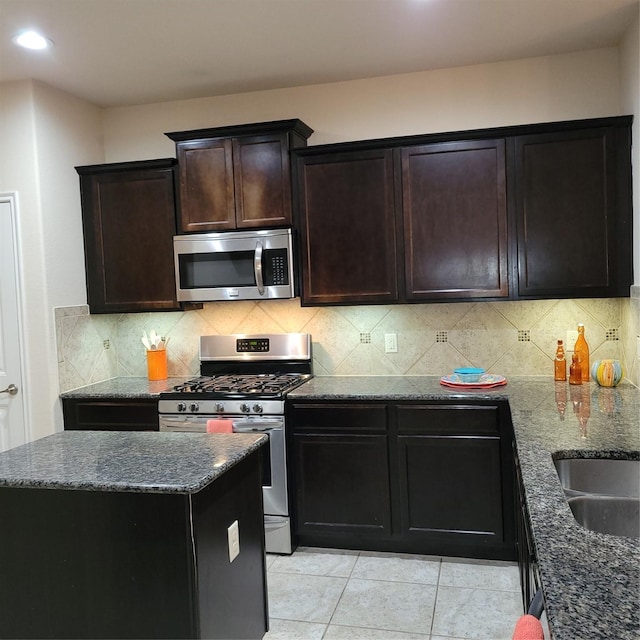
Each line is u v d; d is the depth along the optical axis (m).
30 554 1.90
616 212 3.07
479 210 3.24
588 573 1.08
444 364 3.64
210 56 3.18
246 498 2.20
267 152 3.47
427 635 2.47
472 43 3.15
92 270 3.81
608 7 2.78
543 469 1.70
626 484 1.90
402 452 3.13
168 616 1.79
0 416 3.56
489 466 3.03
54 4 2.56
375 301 3.40
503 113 3.45
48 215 3.50
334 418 3.21
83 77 3.42
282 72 3.47
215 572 1.92
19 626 1.93
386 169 3.34
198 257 3.58
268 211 3.49
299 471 3.26
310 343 3.78
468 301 3.29
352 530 3.22
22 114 3.43
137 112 3.99
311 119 3.72
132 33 2.87
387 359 3.72
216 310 3.97
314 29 2.89
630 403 2.66
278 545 3.25
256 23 2.80
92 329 3.88
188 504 1.76
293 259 3.46
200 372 3.96
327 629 2.54
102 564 1.84
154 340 3.93
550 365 3.49
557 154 3.13
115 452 2.13
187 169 3.59
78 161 3.79
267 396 3.21
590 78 3.32
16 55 3.09
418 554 3.21
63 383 3.58
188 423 3.33
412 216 3.32
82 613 1.87
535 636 0.88
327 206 3.43
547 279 3.18
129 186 3.72
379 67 3.45
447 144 3.26
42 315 3.47
